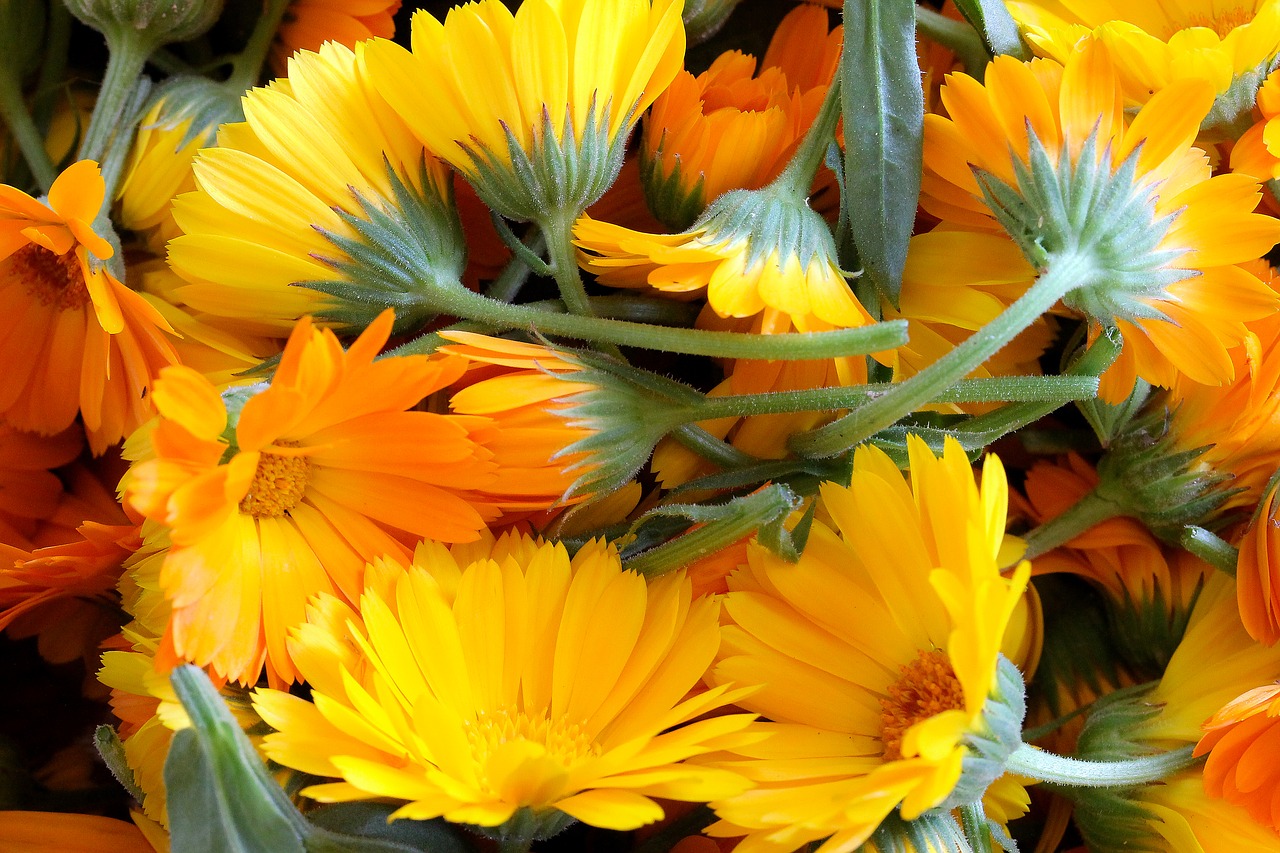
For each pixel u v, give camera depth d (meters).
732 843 0.39
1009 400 0.39
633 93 0.39
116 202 0.40
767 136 0.40
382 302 0.39
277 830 0.36
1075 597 0.42
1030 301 0.38
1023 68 0.38
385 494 0.38
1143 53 0.39
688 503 0.40
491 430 0.38
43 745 0.41
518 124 0.38
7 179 0.42
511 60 0.38
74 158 0.42
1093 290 0.39
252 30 0.43
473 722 0.38
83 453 0.42
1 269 0.40
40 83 0.42
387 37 0.42
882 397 0.38
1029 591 0.41
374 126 0.39
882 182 0.39
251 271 0.38
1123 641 0.41
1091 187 0.38
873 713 0.38
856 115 0.39
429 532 0.38
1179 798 0.39
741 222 0.38
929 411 0.40
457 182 0.40
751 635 0.38
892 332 0.38
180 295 0.39
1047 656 0.42
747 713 0.38
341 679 0.37
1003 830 0.39
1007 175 0.39
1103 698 0.41
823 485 0.38
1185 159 0.39
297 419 0.37
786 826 0.36
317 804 0.38
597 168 0.39
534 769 0.36
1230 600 0.40
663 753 0.37
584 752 0.38
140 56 0.41
